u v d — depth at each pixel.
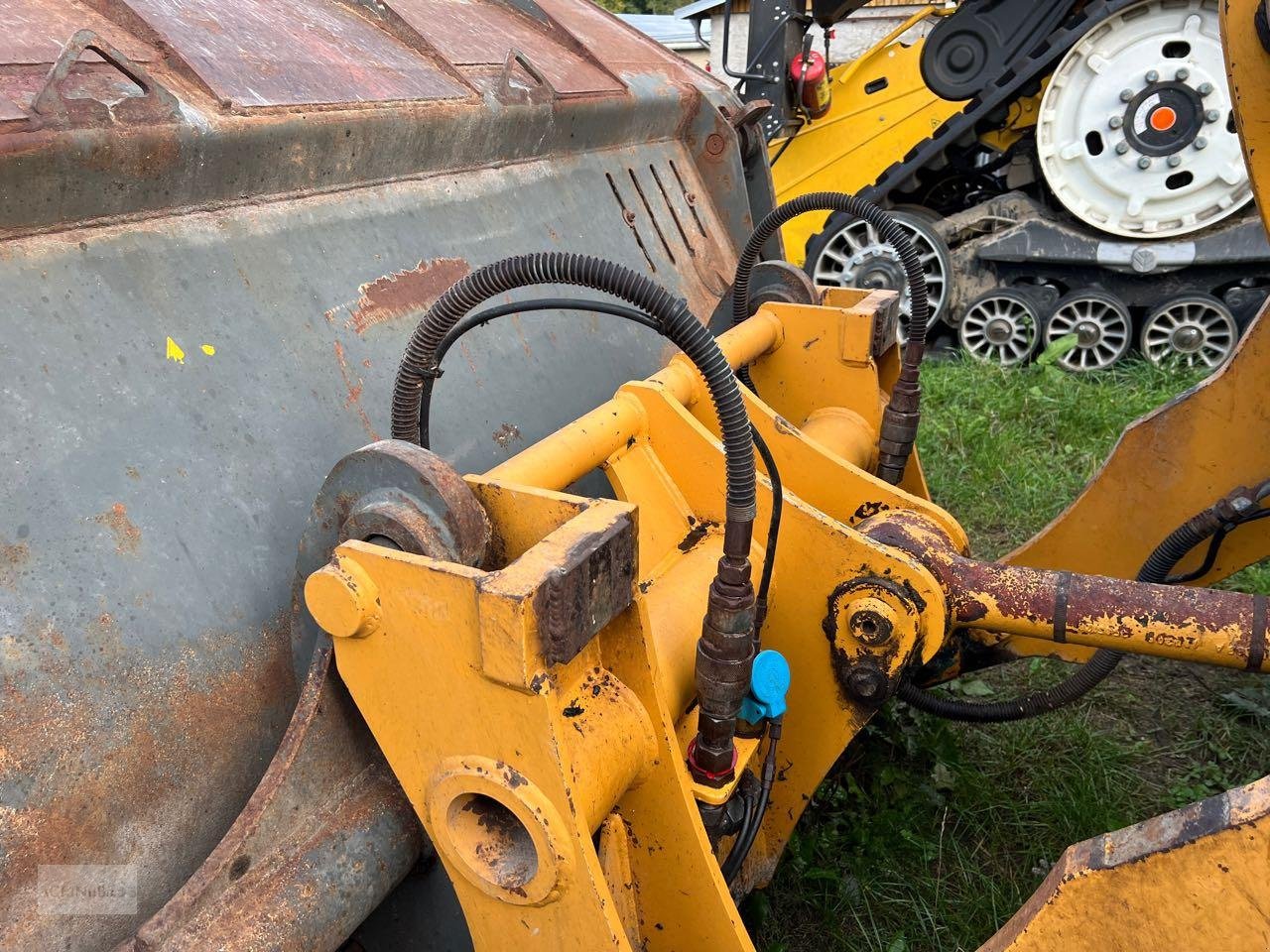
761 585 1.59
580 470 1.62
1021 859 2.38
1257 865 1.08
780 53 5.29
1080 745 2.70
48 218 1.27
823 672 1.78
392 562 1.08
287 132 1.57
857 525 1.96
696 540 1.78
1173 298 5.27
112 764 1.11
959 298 5.69
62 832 1.06
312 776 1.19
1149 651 1.62
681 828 1.34
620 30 3.07
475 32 2.35
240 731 1.25
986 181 5.86
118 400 1.26
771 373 2.41
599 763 1.18
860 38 11.02
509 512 1.23
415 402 1.35
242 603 1.30
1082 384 5.18
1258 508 2.18
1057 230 5.31
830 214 5.83
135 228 1.38
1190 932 1.13
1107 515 2.46
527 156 2.26
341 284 1.65
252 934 1.08
